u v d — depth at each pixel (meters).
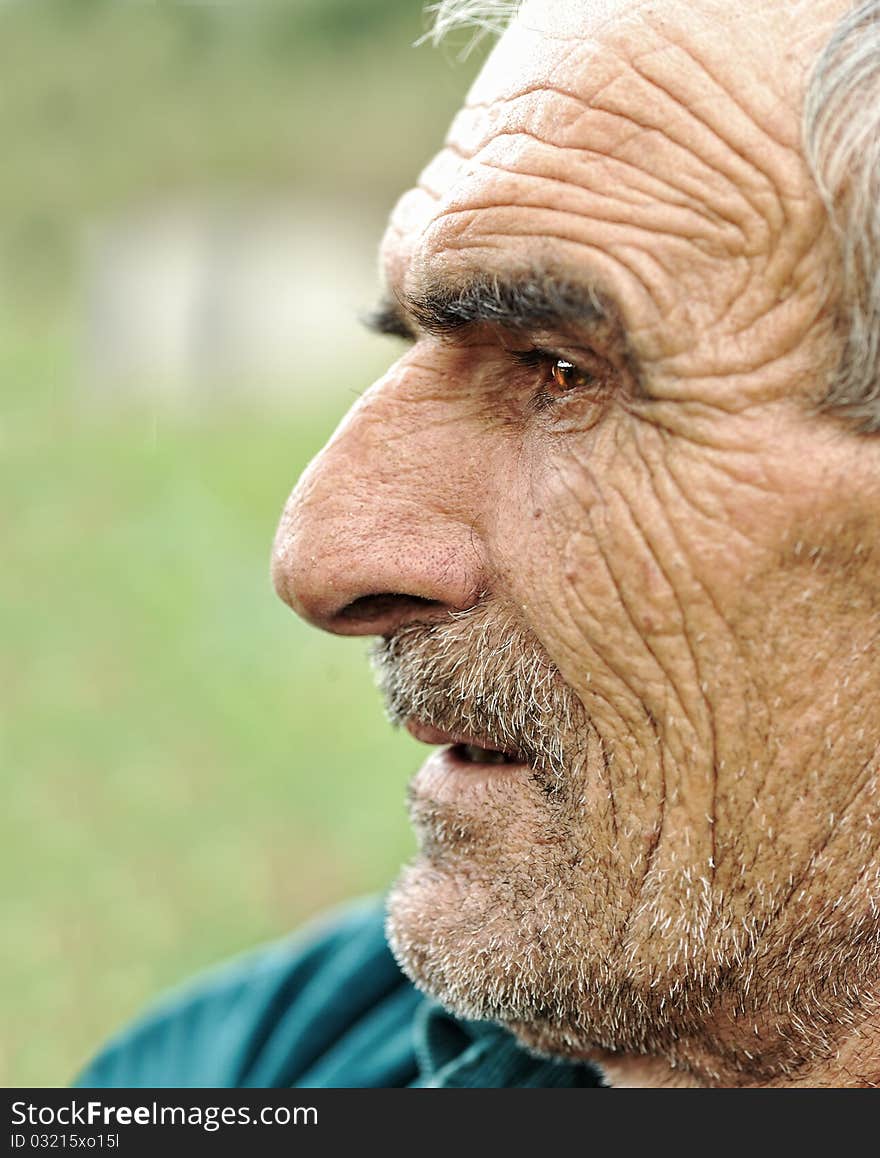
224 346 10.79
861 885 1.08
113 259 11.32
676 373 1.01
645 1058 1.29
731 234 1.00
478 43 1.43
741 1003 1.13
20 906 3.95
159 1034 1.84
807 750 1.05
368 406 1.17
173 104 12.30
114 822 4.40
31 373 11.01
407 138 11.53
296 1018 1.76
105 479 8.23
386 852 4.15
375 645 1.23
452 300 1.09
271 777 4.67
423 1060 1.56
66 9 13.16
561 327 1.05
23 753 4.89
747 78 1.00
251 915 3.89
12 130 12.56
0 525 7.50
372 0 12.38
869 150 0.96
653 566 1.05
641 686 1.07
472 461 1.14
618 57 1.04
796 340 0.99
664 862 1.10
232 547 6.96
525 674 1.13
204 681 5.51
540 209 1.04
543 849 1.15
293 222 11.23
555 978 1.15
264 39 12.65
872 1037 1.13
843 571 1.01
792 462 1.00
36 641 5.93
